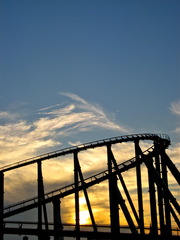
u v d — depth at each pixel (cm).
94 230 8444
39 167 9000
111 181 8712
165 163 9275
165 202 8906
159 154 9281
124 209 8350
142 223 8756
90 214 8619
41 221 8631
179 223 8612
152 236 7775
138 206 8869
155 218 8819
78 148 9031
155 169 8925
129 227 8156
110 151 9100
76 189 8681
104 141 9088
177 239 7594
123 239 7988
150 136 9438
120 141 9106
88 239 8325
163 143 9275
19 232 8531
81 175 8956
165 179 9256
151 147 9094
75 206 8688
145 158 8950
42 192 8856
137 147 9188
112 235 8056
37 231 8488
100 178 8706
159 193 9244
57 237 8494
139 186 8919
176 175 9194
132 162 8950
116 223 8444
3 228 8569
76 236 8294
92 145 9050
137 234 7925
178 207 8450
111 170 8750
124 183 8800
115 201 8544
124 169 8812
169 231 8475
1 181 8931
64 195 8650
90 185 8719
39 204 8612
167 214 8862
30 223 8544
